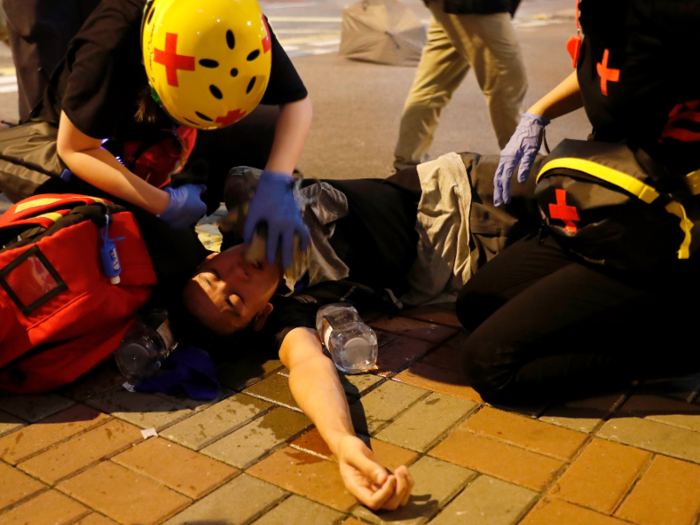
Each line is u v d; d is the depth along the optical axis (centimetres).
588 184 208
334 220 272
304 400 207
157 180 249
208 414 219
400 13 962
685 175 198
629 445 196
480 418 212
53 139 264
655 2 184
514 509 172
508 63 419
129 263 235
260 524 170
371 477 172
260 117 316
